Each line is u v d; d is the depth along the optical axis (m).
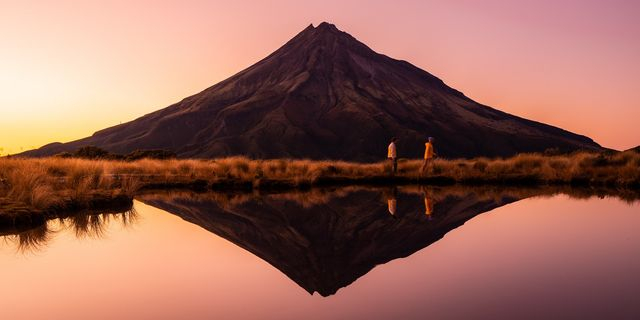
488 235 7.70
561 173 21.28
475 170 23.75
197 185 20.31
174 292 4.74
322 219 10.41
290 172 23.61
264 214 11.42
